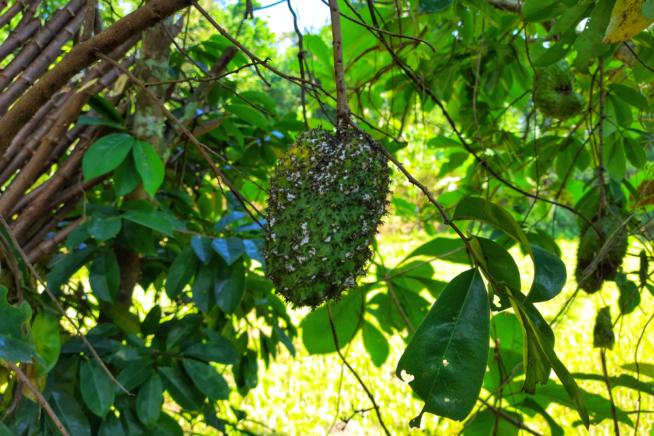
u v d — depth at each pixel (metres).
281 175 0.69
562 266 0.62
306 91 0.78
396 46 1.34
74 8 1.02
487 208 0.61
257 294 1.33
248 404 2.45
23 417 0.87
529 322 0.59
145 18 0.67
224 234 1.35
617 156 1.19
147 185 0.95
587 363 2.67
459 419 0.56
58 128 0.95
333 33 0.66
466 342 0.58
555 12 0.91
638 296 1.10
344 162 0.66
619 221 1.09
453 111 1.65
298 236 0.66
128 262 1.15
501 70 1.34
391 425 2.28
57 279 0.98
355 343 3.12
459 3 1.11
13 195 0.96
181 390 1.03
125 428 1.00
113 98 1.10
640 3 0.65
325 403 2.52
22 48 1.00
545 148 1.43
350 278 0.67
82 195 1.12
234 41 0.69
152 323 1.14
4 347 0.68
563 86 1.16
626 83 1.26
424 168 2.78
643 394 2.31
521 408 1.08
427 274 1.25
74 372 0.95
